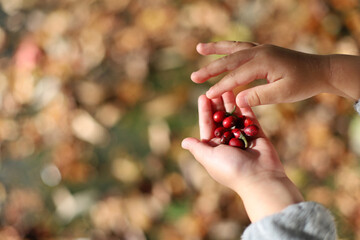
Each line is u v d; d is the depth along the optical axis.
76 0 0.94
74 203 0.84
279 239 0.54
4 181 0.87
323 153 0.82
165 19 0.92
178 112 0.86
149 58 0.90
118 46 0.91
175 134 0.85
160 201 0.82
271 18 0.89
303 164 0.82
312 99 0.84
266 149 0.63
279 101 0.64
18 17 0.94
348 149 0.82
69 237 0.82
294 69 0.63
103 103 0.88
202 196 0.81
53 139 0.87
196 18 0.91
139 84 0.88
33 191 0.86
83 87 0.88
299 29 0.88
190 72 0.88
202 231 0.80
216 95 0.63
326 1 0.89
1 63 0.91
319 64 0.64
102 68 0.90
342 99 0.83
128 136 0.86
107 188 0.84
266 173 0.60
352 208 0.79
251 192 0.59
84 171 0.85
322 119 0.83
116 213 0.82
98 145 0.86
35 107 0.88
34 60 0.90
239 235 0.79
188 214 0.81
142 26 0.92
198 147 0.63
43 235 0.83
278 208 0.57
